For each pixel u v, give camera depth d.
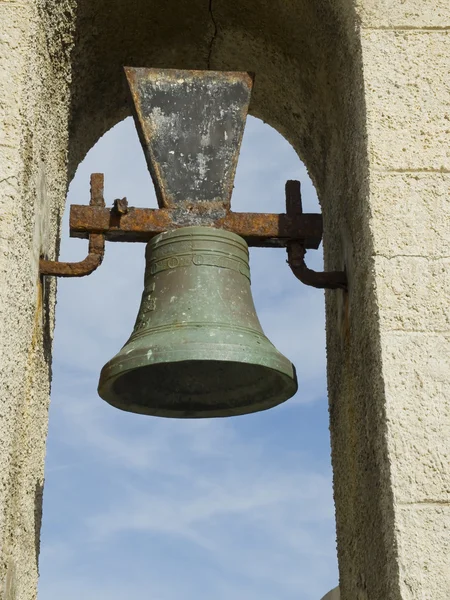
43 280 4.51
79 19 4.77
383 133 4.15
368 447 4.02
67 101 4.94
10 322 3.82
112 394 4.38
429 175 4.09
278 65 5.35
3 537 3.69
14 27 4.17
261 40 5.34
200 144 4.58
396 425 3.69
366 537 4.09
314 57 4.95
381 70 4.26
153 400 4.57
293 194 4.58
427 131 4.16
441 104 4.21
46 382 4.69
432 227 4.01
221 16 5.33
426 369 3.78
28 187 4.13
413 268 3.94
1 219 3.88
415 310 3.87
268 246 4.62
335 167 4.89
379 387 3.79
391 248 3.97
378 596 3.83
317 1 4.68
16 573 4.06
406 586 3.46
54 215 4.84
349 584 4.53
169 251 4.37
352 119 4.40
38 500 4.54
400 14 4.36
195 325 4.13
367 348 4.02
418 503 3.58
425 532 3.54
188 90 4.66
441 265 3.94
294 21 5.00
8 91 4.07
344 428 4.62
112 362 4.14
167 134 4.58
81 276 4.44
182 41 5.48
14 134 4.02
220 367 4.64
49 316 4.77
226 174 4.55
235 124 4.63
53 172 4.77
